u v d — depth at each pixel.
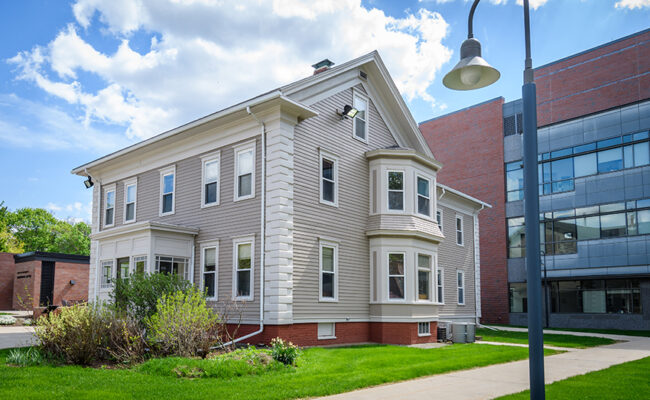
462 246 28.41
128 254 17.98
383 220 18.67
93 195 23.50
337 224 17.58
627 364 13.06
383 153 19.03
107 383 8.87
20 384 8.45
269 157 16.02
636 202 30.00
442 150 39.56
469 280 28.64
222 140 17.92
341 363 11.95
